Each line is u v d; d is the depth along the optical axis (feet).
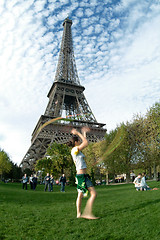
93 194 21.50
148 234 17.12
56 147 185.98
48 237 17.85
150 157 126.93
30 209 30.78
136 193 48.83
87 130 22.30
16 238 17.60
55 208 31.50
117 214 23.73
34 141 231.30
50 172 186.91
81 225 20.35
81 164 21.80
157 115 122.72
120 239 16.80
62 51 367.45
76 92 310.65
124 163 135.85
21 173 306.96
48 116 242.37
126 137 129.59
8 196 46.88
